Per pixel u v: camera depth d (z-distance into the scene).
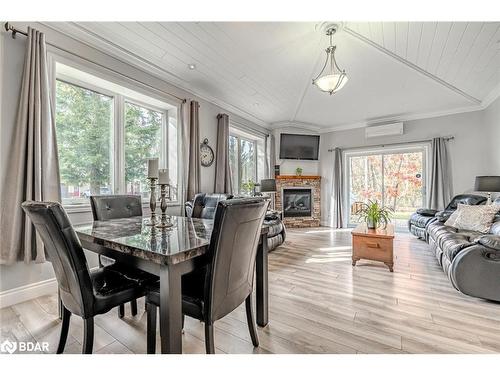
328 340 1.57
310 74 3.71
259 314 1.74
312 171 6.61
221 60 3.26
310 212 6.49
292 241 4.57
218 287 1.18
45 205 1.10
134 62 3.11
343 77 2.71
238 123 5.29
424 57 3.22
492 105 4.36
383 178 5.86
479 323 1.76
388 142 5.70
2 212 2.04
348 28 2.68
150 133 3.65
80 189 2.80
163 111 3.84
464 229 3.18
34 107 2.13
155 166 1.86
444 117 5.09
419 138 5.34
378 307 2.01
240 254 1.27
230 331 1.70
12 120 2.10
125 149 3.29
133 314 1.90
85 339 1.25
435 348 1.49
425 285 2.46
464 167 4.86
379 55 3.21
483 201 3.86
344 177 6.29
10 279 2.07
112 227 1.73
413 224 4.65
